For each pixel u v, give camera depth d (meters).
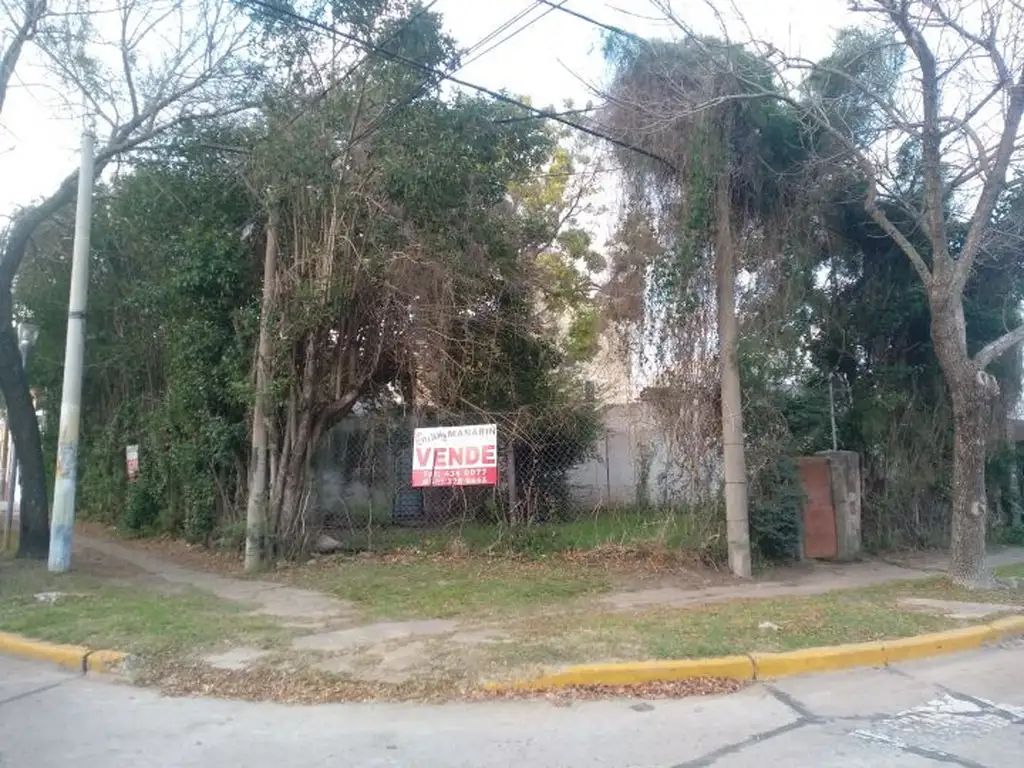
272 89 13.16
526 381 14.50
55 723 6.29
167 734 6.04
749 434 12.54
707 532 12.27
